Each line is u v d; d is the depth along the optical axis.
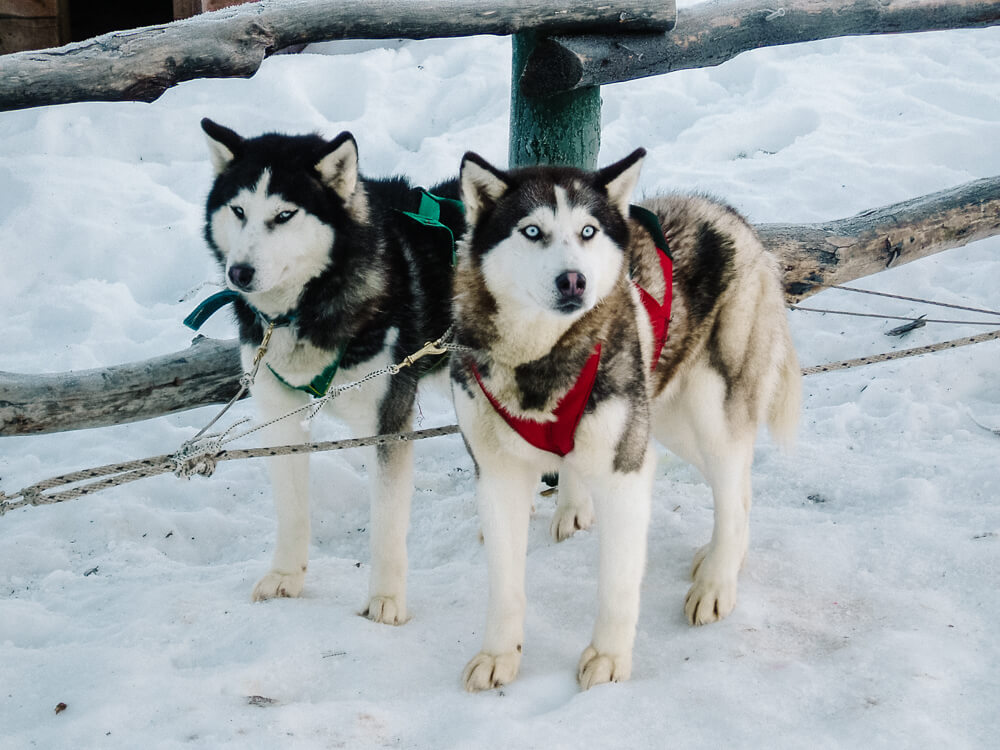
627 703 2.65
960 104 7.35
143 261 6.25
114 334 5.69
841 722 2.53
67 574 3.83
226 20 3.32
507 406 2.74
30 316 5.84
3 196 6.70
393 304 3.43
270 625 3.19
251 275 3.12
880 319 5.38
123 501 4.38
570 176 2.81
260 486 4.55
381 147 7.21
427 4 3.72
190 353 4.01
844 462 4.22
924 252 4.45
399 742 2.58
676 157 7.00
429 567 3.93
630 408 2.76
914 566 3.30
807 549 3.49
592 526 3.92
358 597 3.51
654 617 3.21
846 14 4.59
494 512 2.86
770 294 3.44
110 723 2.66
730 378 3.29
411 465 3.41
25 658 3.08
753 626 3.04
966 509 3.63
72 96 3.05
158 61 3.16
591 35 4.04
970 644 2.84
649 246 3.13
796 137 7.22
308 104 7.59
